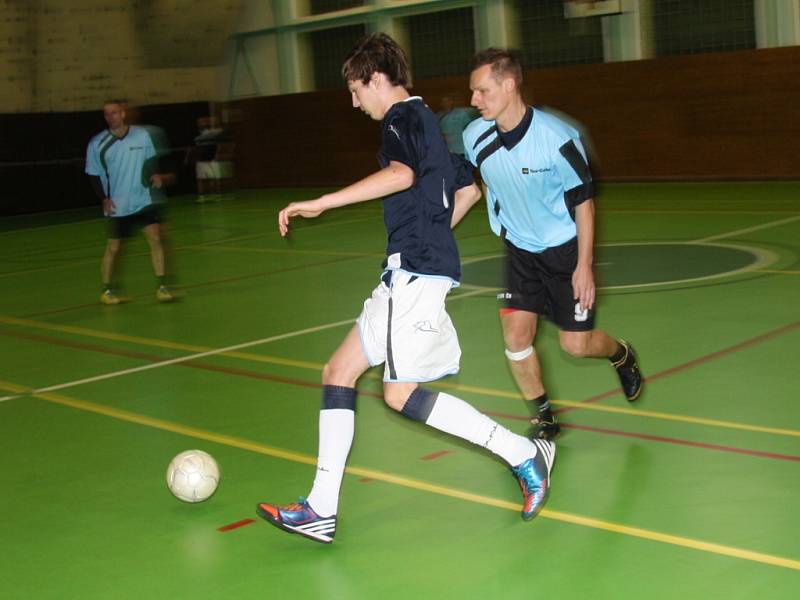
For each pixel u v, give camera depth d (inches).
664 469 170.2
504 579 133.0
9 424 225.6
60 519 165.5
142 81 943.0
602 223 510.6
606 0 706.8
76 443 208.1
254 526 157.3
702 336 264.8
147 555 148.3
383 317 143.1
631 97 693.3
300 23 893.8
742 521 146.6
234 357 278.2
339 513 160.4
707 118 665.0
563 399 215.3
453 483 170.9
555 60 755.4
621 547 140.4
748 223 474.3
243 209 747.4
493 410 211.9
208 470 165.8
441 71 819.4
